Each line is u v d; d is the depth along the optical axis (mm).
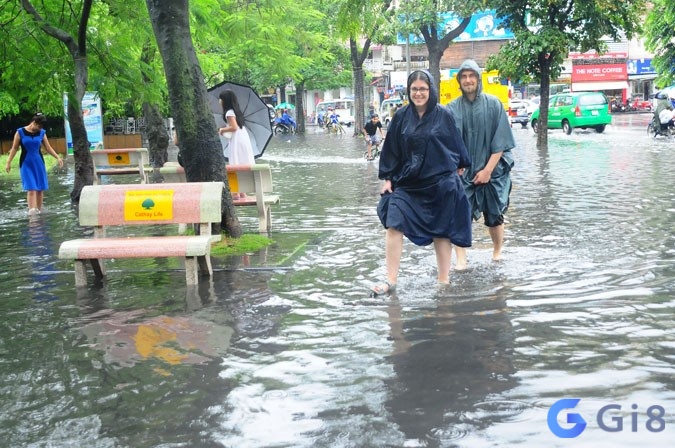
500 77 29609
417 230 6855
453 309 6125
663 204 11805
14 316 6496
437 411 4117
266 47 29672
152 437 3926
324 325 5820
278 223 11383
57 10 14883
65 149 34469
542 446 3672
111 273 8180
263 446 3773
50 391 4652
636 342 5176
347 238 9742
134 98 15469
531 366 4766
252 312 6297
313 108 93562
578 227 9906
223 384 4645
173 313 6379
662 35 37750
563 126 38125
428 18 33906
